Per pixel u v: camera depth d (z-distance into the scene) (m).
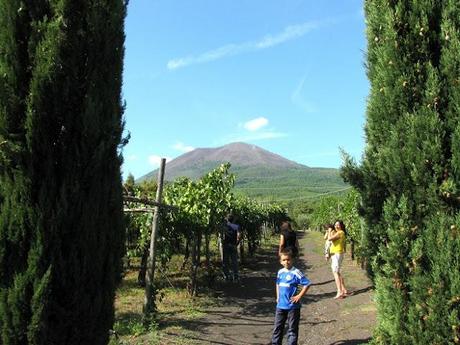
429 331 3.74
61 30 3.82
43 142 3.69
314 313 9.80
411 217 3.98
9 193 3.59
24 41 3.76
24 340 3.53
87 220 3.83
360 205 4.54
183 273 14.80
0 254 3.55
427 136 3.94
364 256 4.57
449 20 4.08
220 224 13.11
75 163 3.81
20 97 3.69
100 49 4.05
